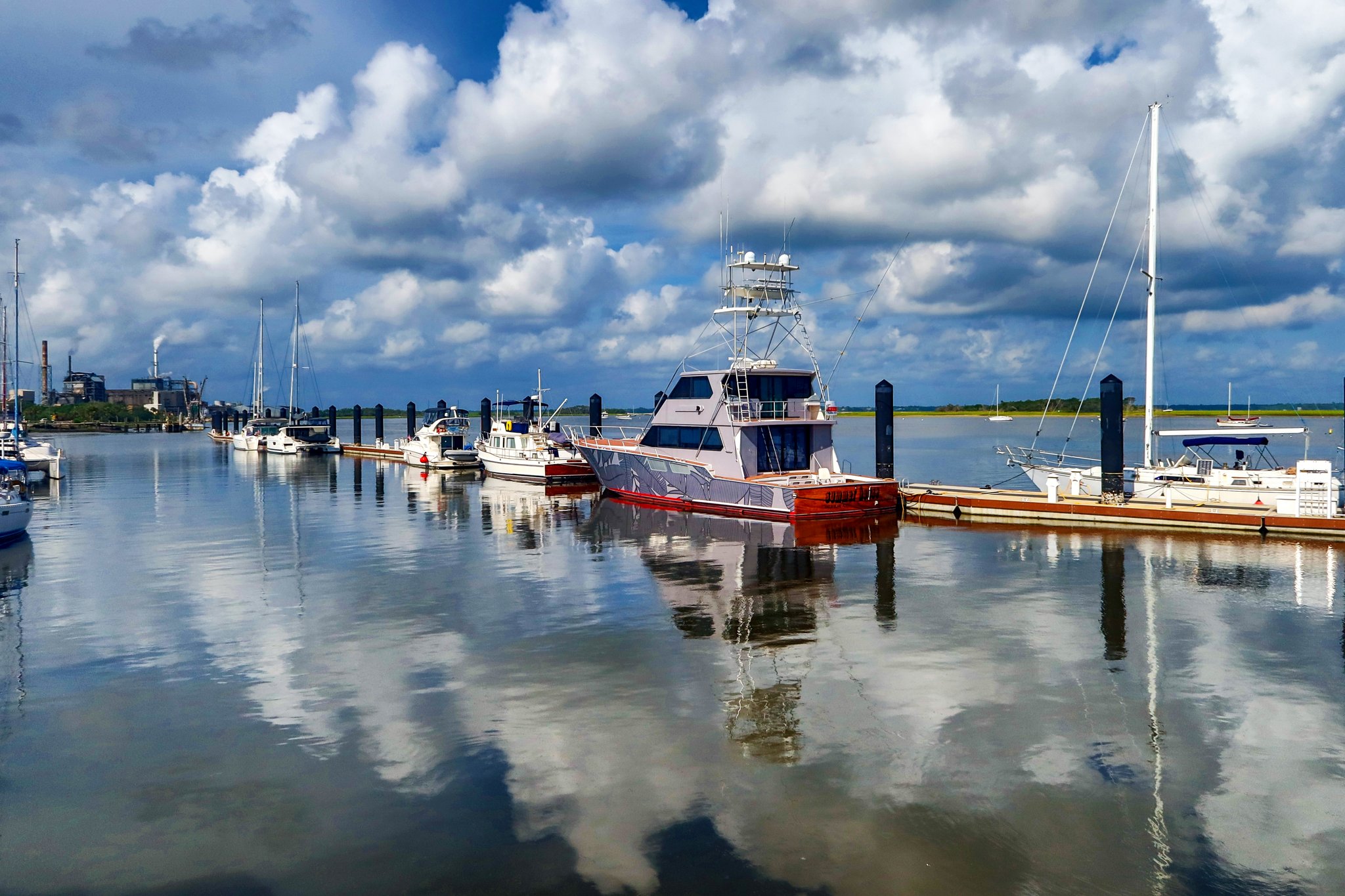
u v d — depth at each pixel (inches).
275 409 4301.2
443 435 2650.1
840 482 1381.6
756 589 856.9
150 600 829.2
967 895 330.0
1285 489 1170.6
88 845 373.4
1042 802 400.5
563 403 2322.8
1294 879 339.3
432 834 378.0
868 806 397.7
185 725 506.6
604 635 689.0
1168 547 1063.6
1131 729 485.4
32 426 6781.5
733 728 491.2
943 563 979.3
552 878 343.6
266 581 916.0
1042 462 2148.1
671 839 371.6
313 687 570.9
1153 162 1331.2
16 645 674.8
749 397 1451.8
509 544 1159.0
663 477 1556.3
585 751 462.0
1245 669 588.1
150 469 2696.9
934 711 514.9
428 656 638.5
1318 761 442.6
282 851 366.6
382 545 1149.7
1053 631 686.5
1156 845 363.9
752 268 1486.2
